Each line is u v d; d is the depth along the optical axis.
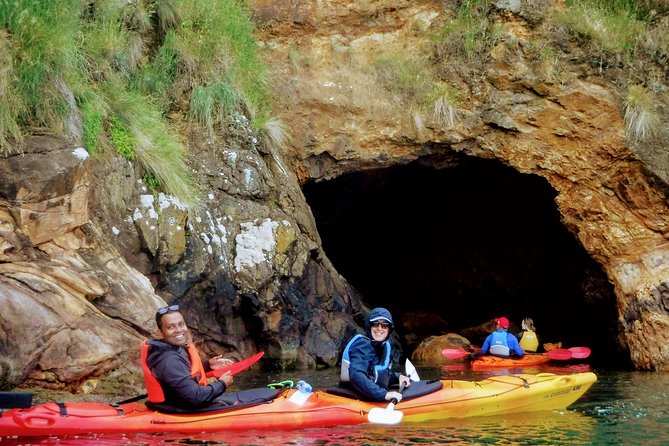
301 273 9.56
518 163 10.51
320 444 4.54
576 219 10.33
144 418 4.89
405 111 10.78
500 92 10.50
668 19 10.42
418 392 5.46
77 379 6.15
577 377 6.05
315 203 12.70
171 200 8.53
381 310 5.47
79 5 9.15
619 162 9.93
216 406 5.03
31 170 6.63
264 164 9.94
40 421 4.73
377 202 13.46
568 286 12.08
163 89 9.88
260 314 9.10
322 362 9.47
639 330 9.39
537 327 13.22
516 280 13.46
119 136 8.41
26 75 7.36
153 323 6.95
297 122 10.80
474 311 14.20
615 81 10.13
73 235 6.95
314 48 11.21
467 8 10.96
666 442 4.61
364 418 5.20
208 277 8.74
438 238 14.31
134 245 8.09
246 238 9.19
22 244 6.43
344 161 10.91
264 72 10.76
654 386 7.39
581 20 10.48
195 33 10.38
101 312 6.66
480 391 5.60
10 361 5.76
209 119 9.70
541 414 5.61
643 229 9.78
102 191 7.93
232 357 8.95
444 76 10.80
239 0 11.23
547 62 10.29
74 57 8.29
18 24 7.42
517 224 13.05
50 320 6.06
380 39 11.30
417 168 12.53
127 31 10.05
